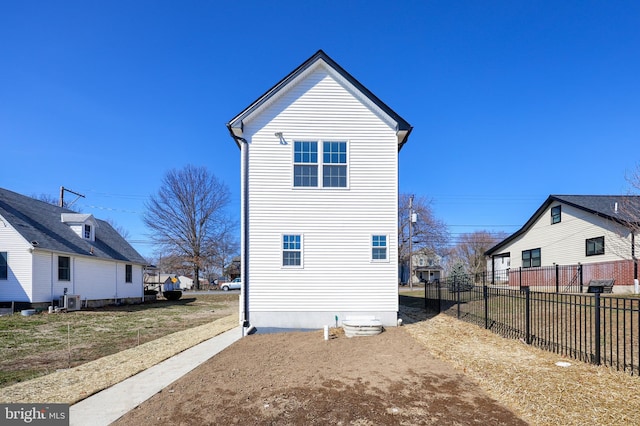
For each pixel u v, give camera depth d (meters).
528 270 23.61
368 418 4.58
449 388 5.52
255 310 11.20
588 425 4.17
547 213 23.83
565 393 5.05
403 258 50.66
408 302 20.00
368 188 11.65
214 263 50.31
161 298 33.41
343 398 5.24
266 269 11.30
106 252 25.36
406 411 4.76
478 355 7.18
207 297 33.41
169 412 5.05
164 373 7.02
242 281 11.26
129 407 5.30
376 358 7.34
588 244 20.41
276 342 9.50
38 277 18.73
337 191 11.60
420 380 5.91
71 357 9.17
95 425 4.71
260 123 11.72
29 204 23.31
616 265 18.20
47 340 11.61
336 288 11.33
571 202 21.31
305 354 7.99
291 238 11.45
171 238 45.19
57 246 20.09
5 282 18.28
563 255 22.27
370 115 11.84
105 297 24.56
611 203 21.11
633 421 4.21
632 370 5.65
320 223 11.50
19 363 8.58
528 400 4.89
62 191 32.94
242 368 7.05
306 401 5.18
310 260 11.38
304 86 11.88
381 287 11.38
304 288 11.30
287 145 11.68
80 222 24.33
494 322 10.30
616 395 4.92
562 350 7.14
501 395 5.15
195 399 5.50
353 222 11.53
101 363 8.09
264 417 4.72
